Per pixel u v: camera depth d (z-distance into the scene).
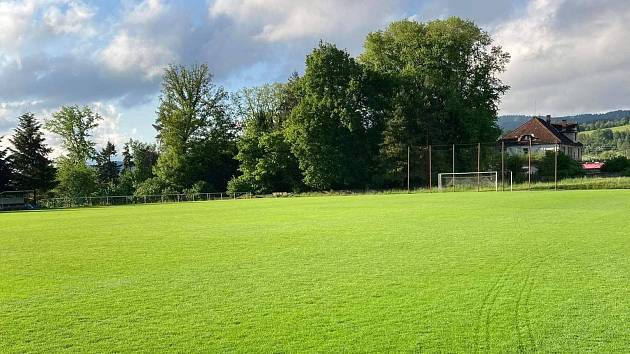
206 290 10.22
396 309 8.45
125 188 82.69
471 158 66.62
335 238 17.78
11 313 8.94
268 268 12.38
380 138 69.25
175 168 77.06
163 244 17.69
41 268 13.53
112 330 7.77
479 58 73.19
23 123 74.75
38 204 63.69
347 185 69.38
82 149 86.38
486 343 6.79
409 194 56.16
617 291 9.26
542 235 17.03
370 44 75.06
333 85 68.94
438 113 67.00
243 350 6.77
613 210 26.00
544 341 6.80
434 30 71.00
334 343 6.94
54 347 7.09
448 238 16.92
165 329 7.74
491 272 11.14
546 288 9.57
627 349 6.45
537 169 69.50
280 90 85.50
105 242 18.95
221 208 40.53
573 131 109.25
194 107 79.44
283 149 73.81
